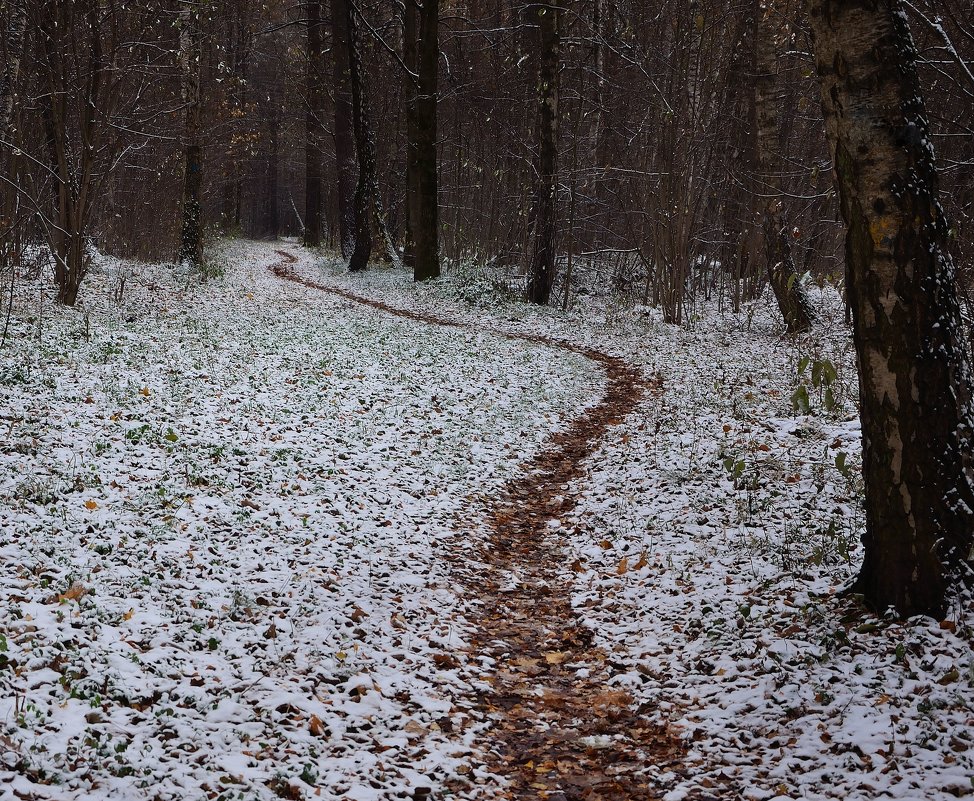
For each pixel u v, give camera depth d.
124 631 5.79
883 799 4.35
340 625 6.46
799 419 11.87
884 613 5.97
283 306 22.73
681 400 14.20
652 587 7.64
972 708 4.95
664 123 23.25
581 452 12.34
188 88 26.41
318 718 5.21
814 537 7.88
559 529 9.41
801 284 20.56
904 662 5.50
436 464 10.77
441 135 38.84
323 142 49.47
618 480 10.58
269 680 5.54
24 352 12.12
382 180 42.78
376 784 4.65
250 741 4.86
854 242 5.73
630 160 28.58
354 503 8.99
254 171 73.12
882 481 5.89
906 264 5.53
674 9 26.56
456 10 37.94
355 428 11.55
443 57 32.09
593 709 5.86
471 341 19.55
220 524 7.89
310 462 9.93
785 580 7.15
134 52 20.39
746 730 5.32
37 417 9.56
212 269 27.23
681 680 6.07
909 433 5.70
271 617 6.41
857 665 5.62
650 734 5.52
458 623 7.00
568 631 7.12
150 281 23.03
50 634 5.48
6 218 18.34
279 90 57.81
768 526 8.35
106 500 7.89
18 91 17.59
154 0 21.17
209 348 14.79
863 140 5.54
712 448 10.99
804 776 4.71
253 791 4.37
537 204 26.88
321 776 4.64
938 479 5.70
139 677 5.29
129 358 13.05
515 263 33.16
